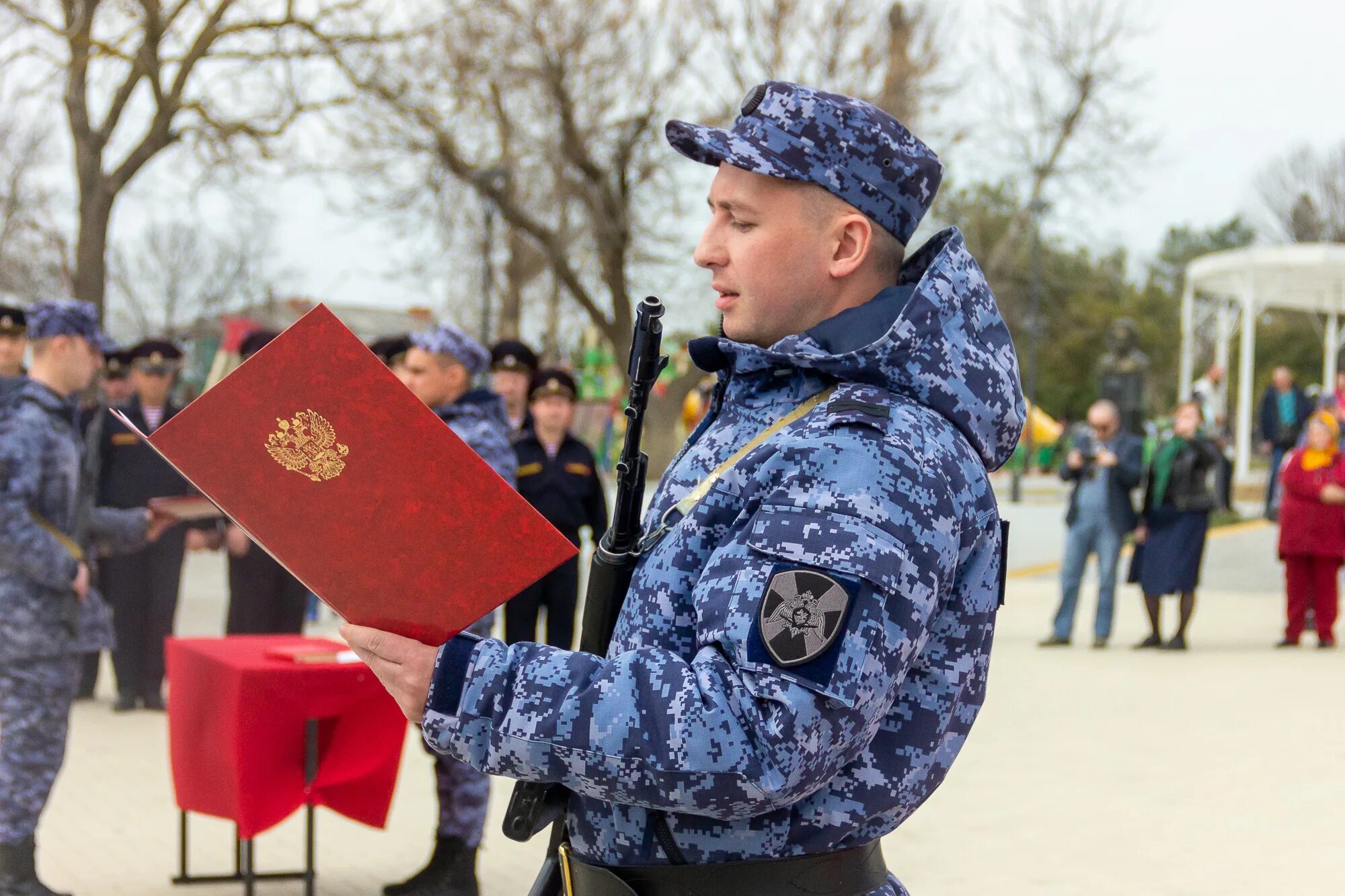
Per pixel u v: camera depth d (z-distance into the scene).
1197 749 6.52
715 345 1.75
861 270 1.68
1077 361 52.69
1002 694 8.02
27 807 4.09
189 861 4.88
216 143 16.48
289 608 7.33
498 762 1.45
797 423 1.57
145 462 6.89
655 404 24.28
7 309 5.66
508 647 1.50
